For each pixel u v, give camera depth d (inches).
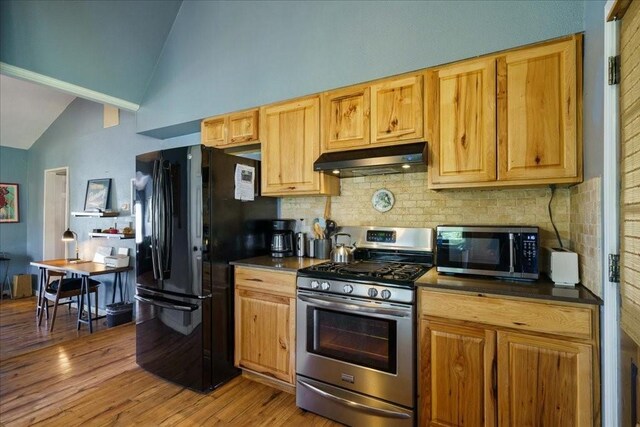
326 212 105.9
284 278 84.7
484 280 67.1
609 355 49.4
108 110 175.6
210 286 88.2
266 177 101.6
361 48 85.7
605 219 50.1
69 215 195.0
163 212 91.4
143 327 99.0
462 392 62.5
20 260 221.8
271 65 101.0
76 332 149.3
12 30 96.3
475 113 71.3
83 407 79.9
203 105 115.6
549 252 68.1
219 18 112.7
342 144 88.1
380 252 94.3
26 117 198.2
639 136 39.5
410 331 66.4
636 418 42.1
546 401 55.7
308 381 79.3
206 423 74.3
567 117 62.9
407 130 79.0
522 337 57.5
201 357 86.1
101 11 107.0
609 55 48.4
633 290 41.9
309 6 94.7
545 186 73.0
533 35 65.7
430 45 76.5
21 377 94.3
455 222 86.3
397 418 67.8
